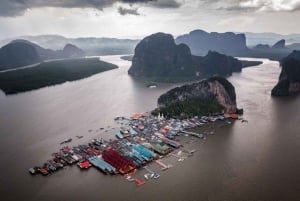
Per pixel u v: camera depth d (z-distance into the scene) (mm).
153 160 165875
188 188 135875
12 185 144875
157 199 128125
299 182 139000
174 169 154875
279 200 125625
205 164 159250
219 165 157500
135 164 158875
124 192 134875
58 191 138125
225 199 126750
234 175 146750
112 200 128625
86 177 150750
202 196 129250
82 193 135500
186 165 159000
